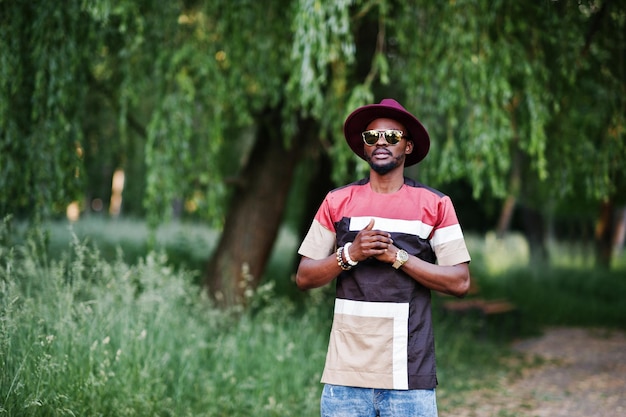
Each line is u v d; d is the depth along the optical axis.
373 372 2.71
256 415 4.87
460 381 6.69
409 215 2.77
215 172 6.77
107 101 8.63
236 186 8.32
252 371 5.57
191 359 5.18
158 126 6.28
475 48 6.12
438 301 9.59
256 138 8.55
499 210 23.06
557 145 7.91
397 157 2.78
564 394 6.32
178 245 11.27
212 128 6.74
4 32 5.62
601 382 6.93
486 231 25.19
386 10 6.16
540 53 6.29
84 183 6.25
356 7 6.73
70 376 4.09
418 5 6.34
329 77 6.98
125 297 5.00
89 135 9.23
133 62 7.01
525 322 11.25
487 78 6.11
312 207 10.39
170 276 5.94
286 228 18.03
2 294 4.42
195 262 10.67
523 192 13.45
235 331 6.20
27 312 4.16
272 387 5.28
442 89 6.34
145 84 7.26
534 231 17.14
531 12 6.26
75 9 5.88
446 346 7.79
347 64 6.91
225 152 11.04
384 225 2.76
